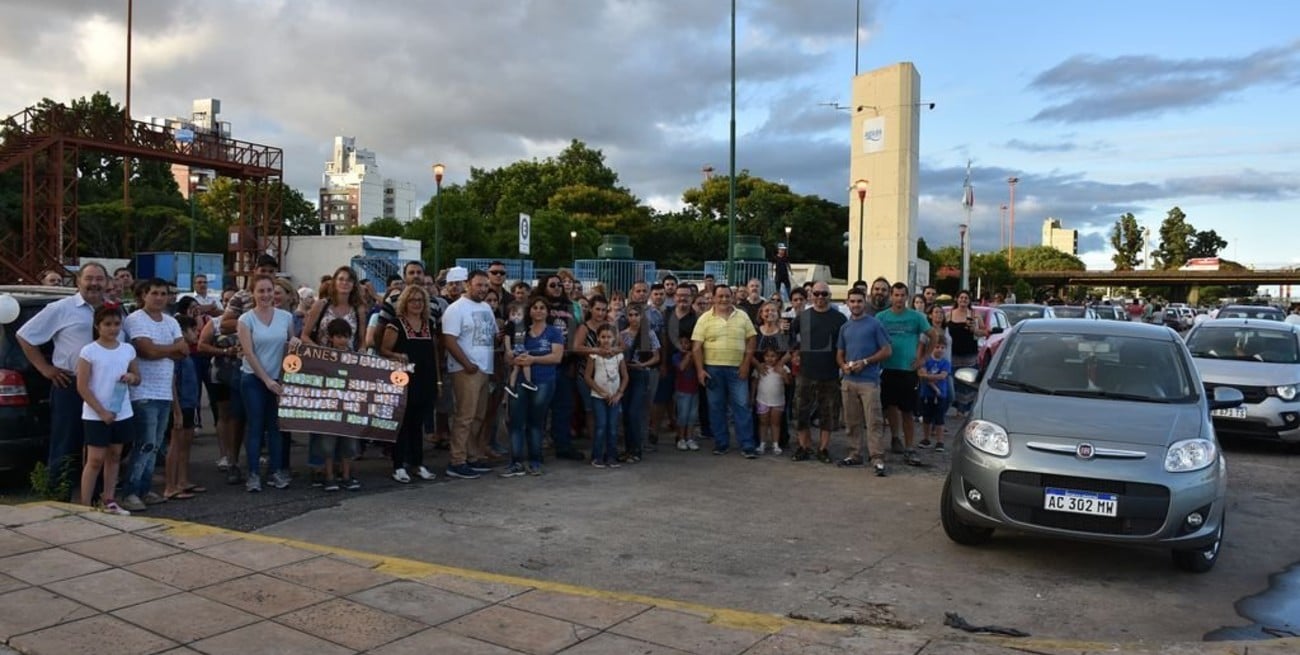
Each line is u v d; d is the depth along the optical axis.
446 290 9.99
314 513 6.98
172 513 6.88
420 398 8.23
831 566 5.92
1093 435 5.95
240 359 7.92
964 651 4.13
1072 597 5.46
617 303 11.17
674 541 6.41
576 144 63.50
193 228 33.00
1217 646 4.25
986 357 14.16
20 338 6.68
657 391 10.77
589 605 4.63
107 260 32.78
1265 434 10.52
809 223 56.78
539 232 45.34
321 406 7.64
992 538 6.70
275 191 37.41
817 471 9.13
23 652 3.85
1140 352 7.08
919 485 8.52
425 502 7.43
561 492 7.93
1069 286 106.31
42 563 5.03
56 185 27.19
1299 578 5.98
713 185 62.12
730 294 9.86
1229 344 12.02
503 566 5.74
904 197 24.91
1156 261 148.25
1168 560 6.32
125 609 4.38
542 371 8.72
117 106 49.19
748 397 9.98
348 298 8.40
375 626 4.25
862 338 9.06
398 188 138.25
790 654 4.04
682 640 4.18
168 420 7.34
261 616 4.33
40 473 6.93
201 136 30.73
